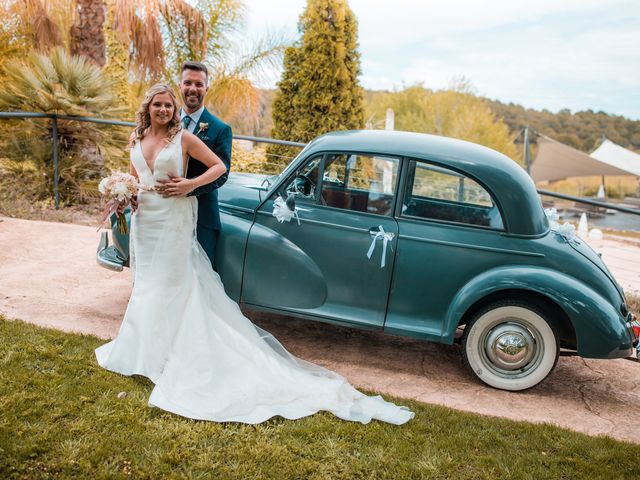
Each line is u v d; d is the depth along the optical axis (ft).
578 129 240.32
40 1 33.45
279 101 39.17
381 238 13.74
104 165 31.27
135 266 13.05
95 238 23.34
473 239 13.57
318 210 14.19
